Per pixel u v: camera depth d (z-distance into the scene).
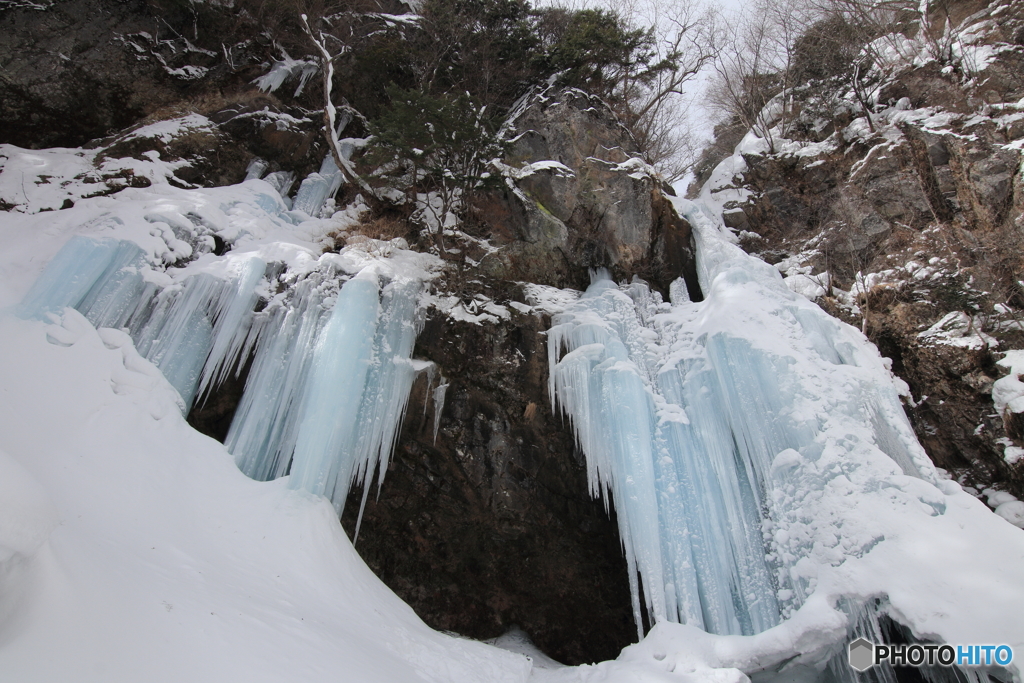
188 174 11.88
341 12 14.55
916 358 11.19
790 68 18.39
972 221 12.48
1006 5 15.03
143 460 6.65
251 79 13.59
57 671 3.44
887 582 6.50
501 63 15.32
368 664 5.20
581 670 7.03
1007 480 9.97
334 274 9.21
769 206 15.55
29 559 3.84
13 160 10.78
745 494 8.23
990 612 5.96
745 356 8.84
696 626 7.32
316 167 13.48
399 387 8.80
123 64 12.30
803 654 6.42
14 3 11.61
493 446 9.34
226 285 8.71
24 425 6.35
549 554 9.62
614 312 10.36
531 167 12.20
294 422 8.05
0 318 7.44
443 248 10.69
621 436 8.75
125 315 8.15
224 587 5.38
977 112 13.41
